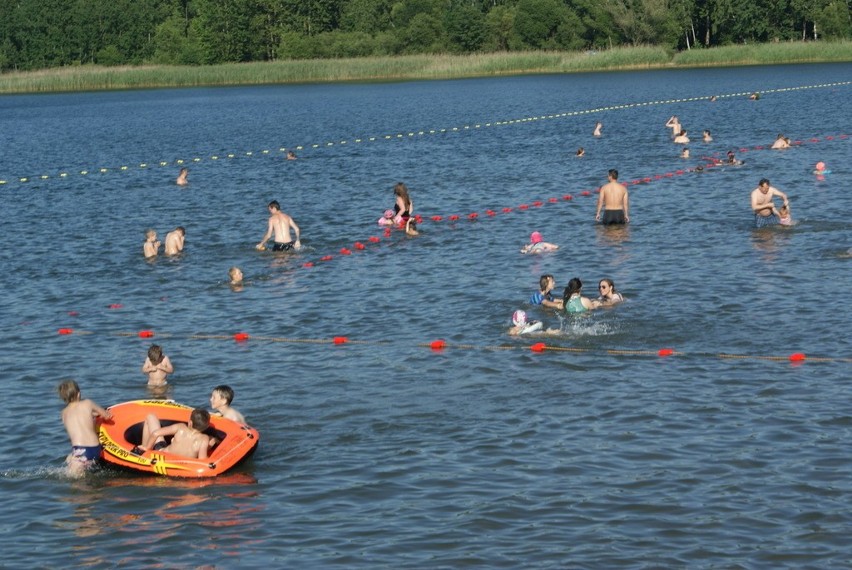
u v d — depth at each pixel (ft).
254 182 165.48
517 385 68.13
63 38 588.91
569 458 56.59
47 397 69.62
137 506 53.21
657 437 58.80
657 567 45.16
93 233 125.59
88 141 248.11
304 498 53.36
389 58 478.59
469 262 101.76
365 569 46.03
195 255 110.32
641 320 80.07
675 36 510.17
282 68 470.39
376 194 146.51
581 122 243.81
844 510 49.55
